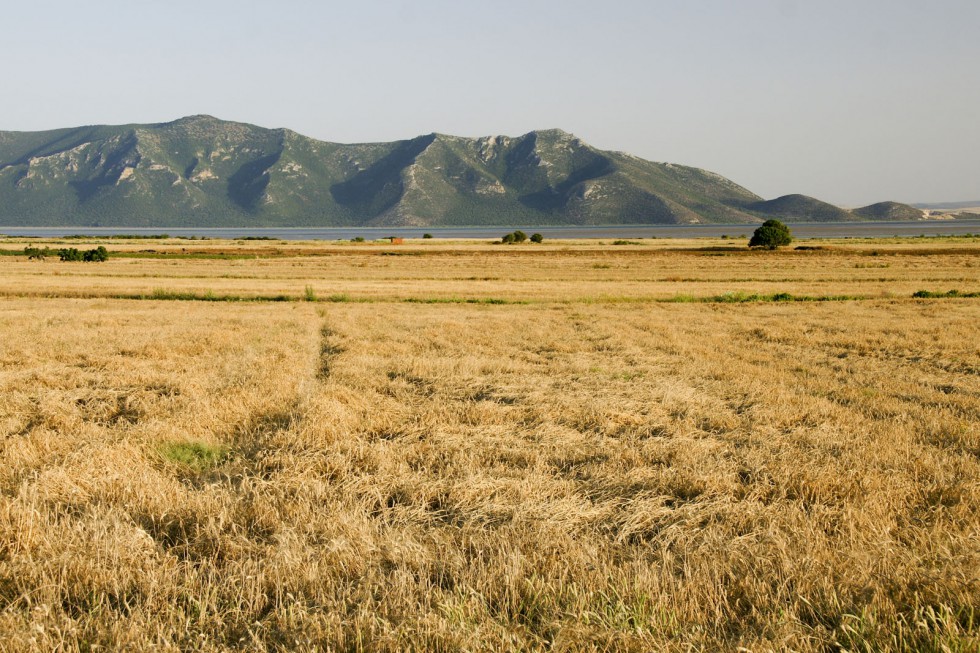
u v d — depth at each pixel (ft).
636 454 26.50
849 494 21.97
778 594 14.82
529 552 16.92
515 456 26.43
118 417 33.06
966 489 22.15
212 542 17.74
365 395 37.55
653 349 63.31
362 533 17.97
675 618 13.79
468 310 102.89
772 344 66.54
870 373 49.42
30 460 24.68
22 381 42.27
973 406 37.11
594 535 18.62
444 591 15.12
